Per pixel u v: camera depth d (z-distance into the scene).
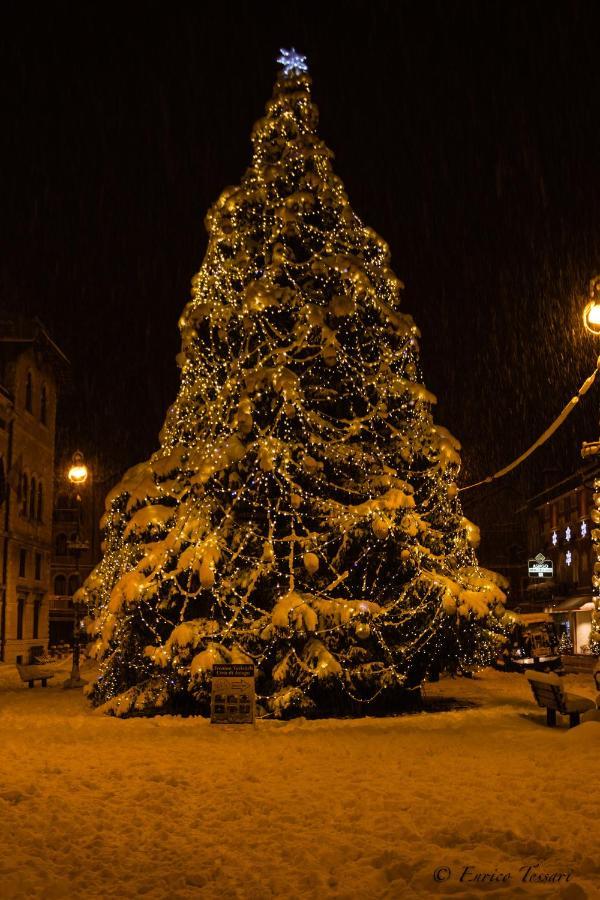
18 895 5.72
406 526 16.81
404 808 7.84
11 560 38.78
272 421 17.38
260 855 6.57
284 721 15.20
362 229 19.09
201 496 17.03
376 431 17.89
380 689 16.47
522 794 8.24
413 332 18.81
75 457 27.70
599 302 15.47
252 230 18.81
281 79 19.58
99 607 18.98
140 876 6.15
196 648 16.31
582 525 50.16
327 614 15.96
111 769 10.03
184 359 18.95
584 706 13.48
